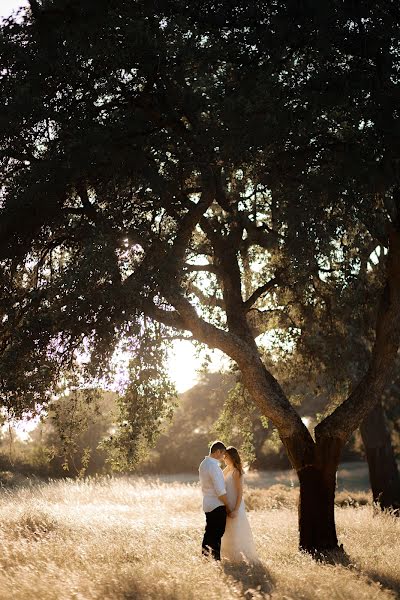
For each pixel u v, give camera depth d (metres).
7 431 11.16
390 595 7.66
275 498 23.44
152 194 10.79
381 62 10.82
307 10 10.53
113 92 10.94
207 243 13.87
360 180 10.63
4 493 21.98
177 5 10.84
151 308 10.38
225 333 11.47
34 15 10.45
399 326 12.17
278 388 12.18
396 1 10.77
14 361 9.66
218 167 11.05
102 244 9.49
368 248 14.59
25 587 6.42
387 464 23.52
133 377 11.41
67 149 10.11
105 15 10.16
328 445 12.16
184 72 10.82
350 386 17.02
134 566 7.93
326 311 15.24
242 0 10.85
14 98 10.02
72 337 9.80
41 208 10.32
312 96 10.53
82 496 22.31
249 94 10.53
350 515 17.14
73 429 11.73
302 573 8.14
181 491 24.20
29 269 11.38
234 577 7.56
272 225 13.41
